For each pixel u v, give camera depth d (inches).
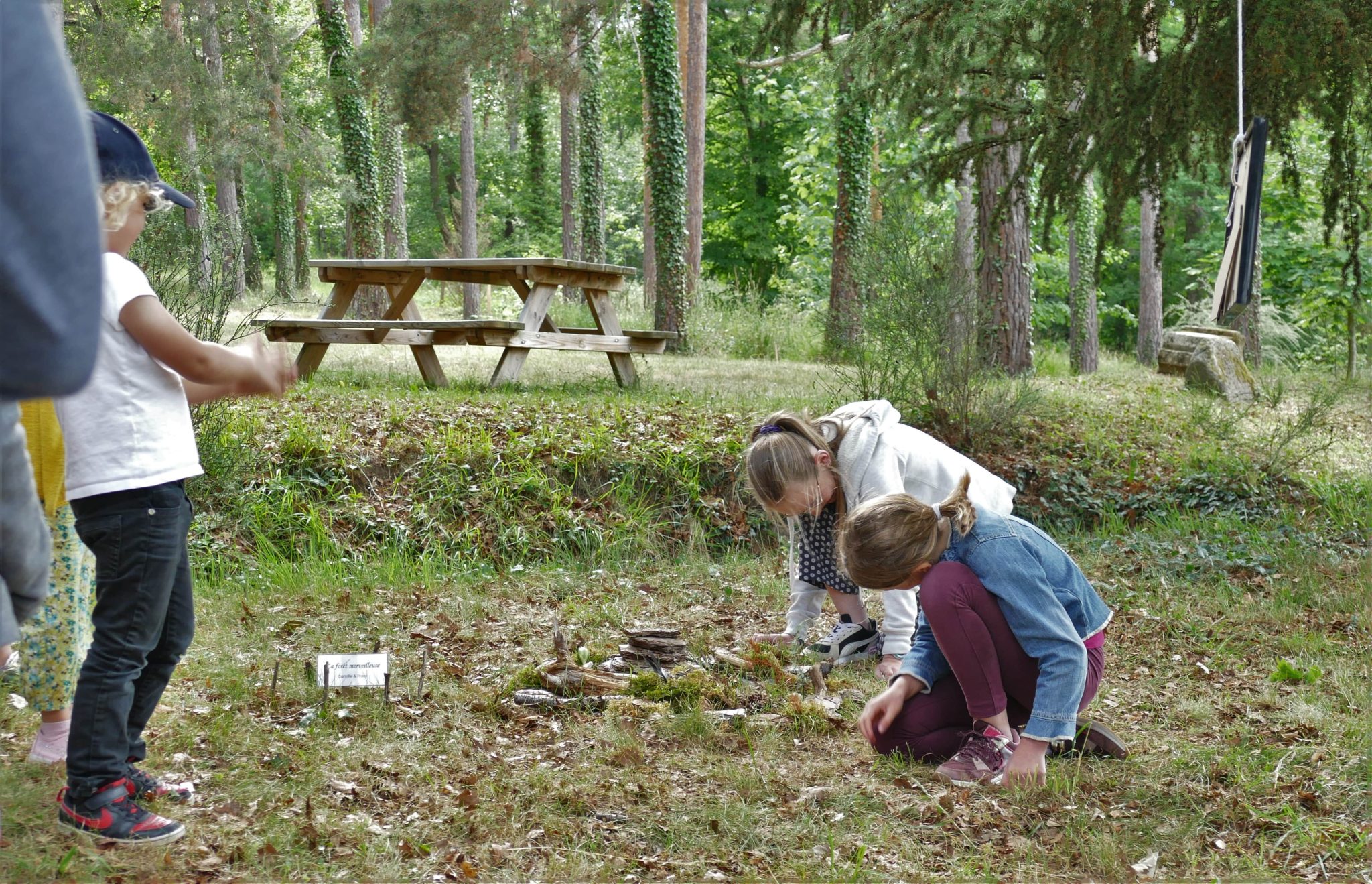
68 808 101.2
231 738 129.3
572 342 390.0
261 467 246.7
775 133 1363.2
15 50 35.4
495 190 1582.2
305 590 205.5
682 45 1023.6
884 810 119.1
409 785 121.0
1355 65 269.1
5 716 129.3
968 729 132.7
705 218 1412.4
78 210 36.4
